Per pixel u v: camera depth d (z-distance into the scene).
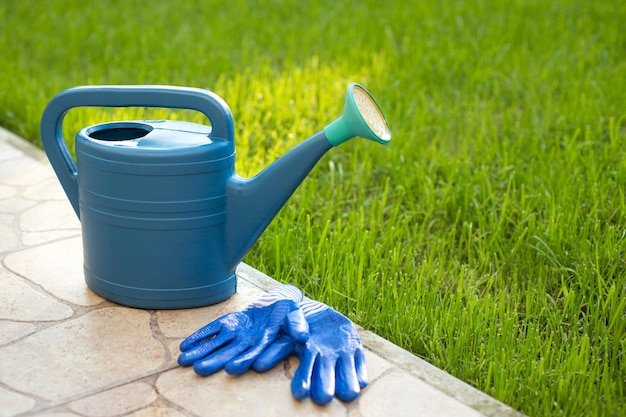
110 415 1.94
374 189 3.51
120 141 2.40
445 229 3.21
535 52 5.34
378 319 2.45
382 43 5.61
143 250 2.33
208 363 2.09
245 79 4.72
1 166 3.62
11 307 2.42
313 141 2.23
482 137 3.93
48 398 2.00
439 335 2.38
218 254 2.40
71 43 5.51
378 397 2.04
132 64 5.11
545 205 3.22
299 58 5.38
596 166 3.55
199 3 6.88
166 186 2.26
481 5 6.55
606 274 2.74
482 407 2.02
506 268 2.86
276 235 2.83
